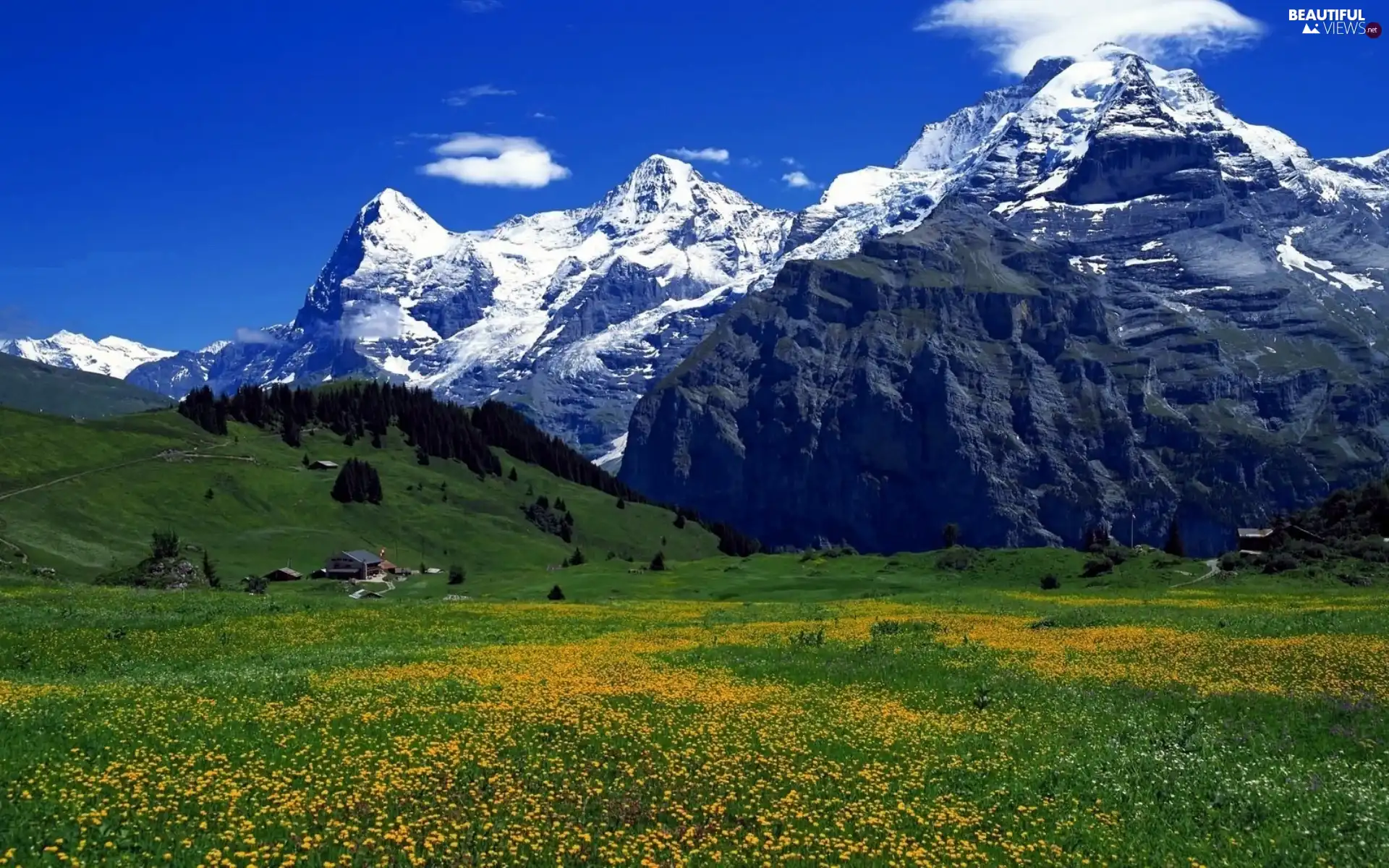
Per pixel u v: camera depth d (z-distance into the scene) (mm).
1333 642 51625
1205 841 25703
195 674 43312
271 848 23125
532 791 27500
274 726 32656
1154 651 51281
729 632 61062
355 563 187375
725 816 26359
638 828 25234
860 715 36781
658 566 159625
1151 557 131125
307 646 55281
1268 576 114875
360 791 26703
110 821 24062
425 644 55750
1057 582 120312
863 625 65438
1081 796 28750
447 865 22625
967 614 73125
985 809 27469
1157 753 32625
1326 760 32500
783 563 152375
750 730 34031
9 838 22688
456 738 31734
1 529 186625
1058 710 38469
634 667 45375
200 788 26391
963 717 37312
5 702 34375
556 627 65438
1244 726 36500
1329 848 25203
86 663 49125
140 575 108875
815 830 25531
